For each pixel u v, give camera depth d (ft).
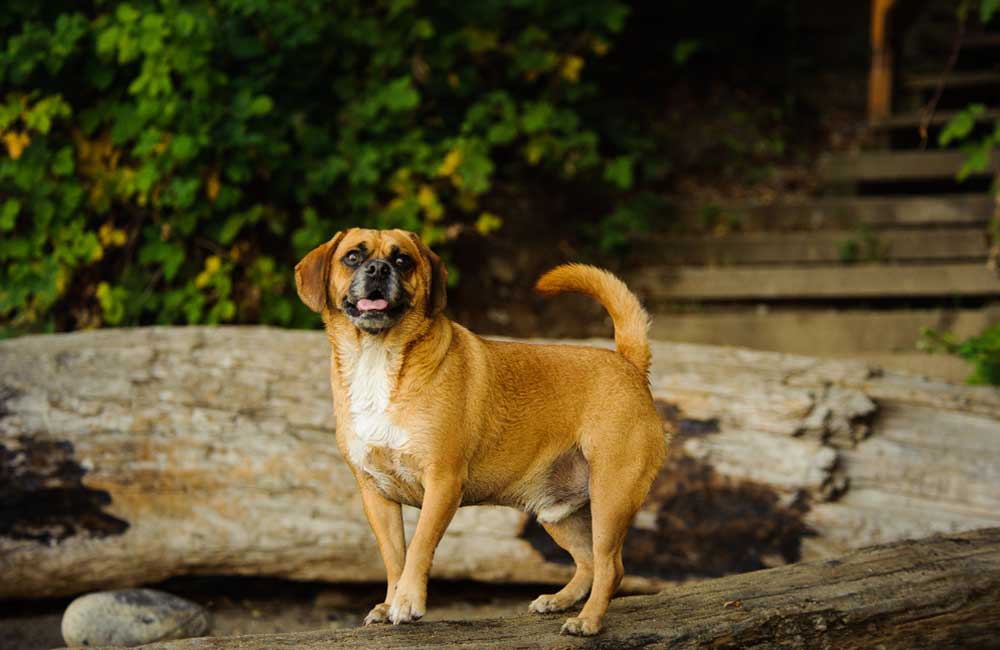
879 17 34.76
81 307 27.94
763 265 31.91
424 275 13.73
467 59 33.42
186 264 28.02
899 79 36.32
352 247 13.75
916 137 35.81
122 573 19.76
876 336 29.53
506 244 32.01
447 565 20.22
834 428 20.42
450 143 29.66
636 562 20.12
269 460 20.13
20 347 21.17
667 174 35.94
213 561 19.92
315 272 13.98
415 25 30.30
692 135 37.19
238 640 13.02
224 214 27.99
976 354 26.27
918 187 34.78
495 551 20.16
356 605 20.92
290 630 19.62
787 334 29.81
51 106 26.53
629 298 15.38
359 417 13.56
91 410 20.16
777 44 42.19
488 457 13.99
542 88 34.47
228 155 27.53
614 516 13.89
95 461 19.88
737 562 19.94
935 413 21.33
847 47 42.50
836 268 30.71
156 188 27.07
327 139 28.89
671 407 20.70
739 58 41.34
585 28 34.65
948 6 41.81
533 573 20.25
